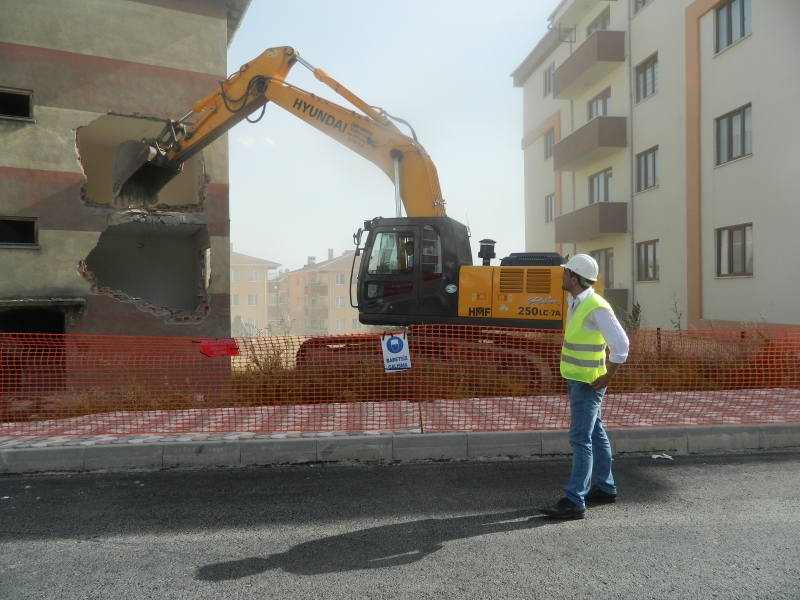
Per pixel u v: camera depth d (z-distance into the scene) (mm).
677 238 17953
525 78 29875
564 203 25328
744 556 3721
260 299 75688
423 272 9617
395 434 6281
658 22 18750
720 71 16109
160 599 3252
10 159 10930
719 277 16250
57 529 4316
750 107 15211
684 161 17609
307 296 79312
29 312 12109
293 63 10922
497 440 6238
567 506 4434
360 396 8508
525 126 30078
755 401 7711
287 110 10695
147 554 3863
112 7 11766
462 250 9898
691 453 6270
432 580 3443
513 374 8836
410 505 4766
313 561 3729
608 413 7125
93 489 5250
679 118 17812
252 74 10891
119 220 11750
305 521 4430
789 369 8523
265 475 5633
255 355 8742
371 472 5711
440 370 8594
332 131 10430
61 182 11305
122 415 7441
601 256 22641
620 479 5379
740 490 5047
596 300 4539
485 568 3594
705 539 4000
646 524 4293
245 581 3461
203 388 8656
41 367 8703
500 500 4867
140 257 15281
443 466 5895
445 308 9516
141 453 5918
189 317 12320
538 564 3641
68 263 11328
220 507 4758
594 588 3326
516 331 8992
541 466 5855
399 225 9758
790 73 13875
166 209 12727
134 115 11930
